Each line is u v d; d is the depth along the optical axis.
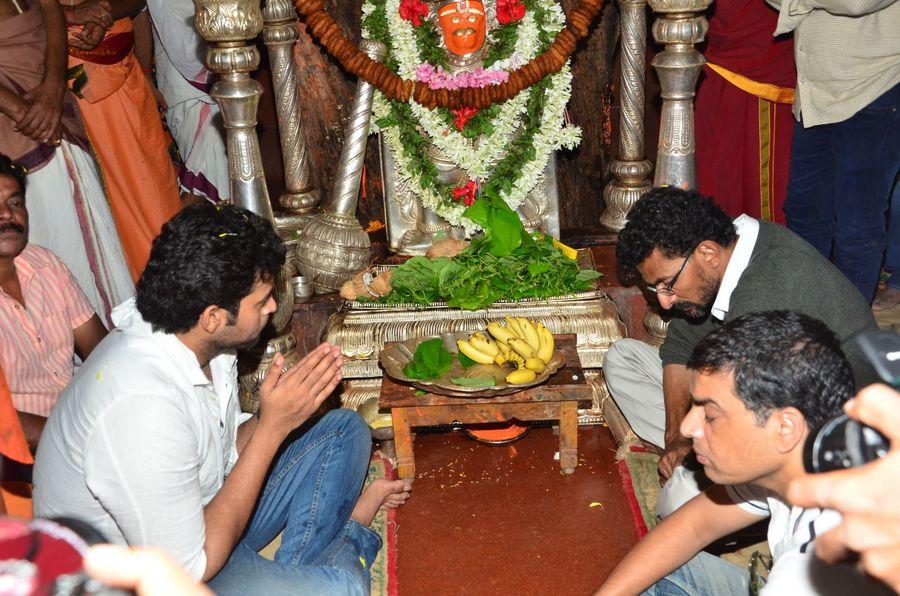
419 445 3.37
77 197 3.51
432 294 3.48
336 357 2.12
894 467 0.78
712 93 4.20
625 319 3.73
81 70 3.61
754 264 2.32
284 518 2.43
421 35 3.75
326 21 3.67
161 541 1.82
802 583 1.35
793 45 4.02
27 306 2.51
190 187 4.55
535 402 2.99
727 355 1.49
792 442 1.46
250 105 3.48
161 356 1.91
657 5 3.43
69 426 1.87
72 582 0.67
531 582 2.61
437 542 2.82
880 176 3.66
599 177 4.53
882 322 4.05
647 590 2.00
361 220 4.56
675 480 2.43
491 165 3.96
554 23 3.80
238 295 1.91
